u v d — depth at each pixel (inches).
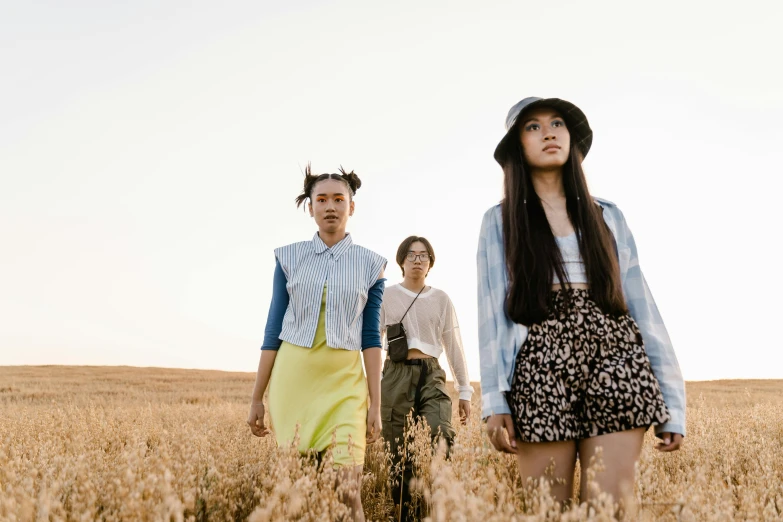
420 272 240.1
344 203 163.0
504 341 110.7
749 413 271.1
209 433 219.3
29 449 181.5
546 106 119.3
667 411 102.8
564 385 104.0
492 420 108.2
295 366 152.6
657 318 114.3
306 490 99.6
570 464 104.7
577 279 109.3
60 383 1085.8
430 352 235.3
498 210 121.3
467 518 74.7
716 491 113.3
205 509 117.5
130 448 140.3
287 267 161.2
